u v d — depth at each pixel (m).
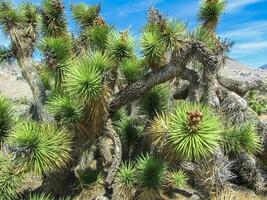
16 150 2.00
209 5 2.88
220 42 2.86
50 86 3.33
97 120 2.36
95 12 3.06
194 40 2.32
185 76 2.44
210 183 2.16
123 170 2.50
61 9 2.95
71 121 2.30
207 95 2.32
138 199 2.55
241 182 3.34
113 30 2.73
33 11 3.02
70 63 2.47
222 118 2.48
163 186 2.71
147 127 2.69
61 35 2.97
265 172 3.44
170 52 2.41
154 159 2.49
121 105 2.52
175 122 1.91
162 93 2.81
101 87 2.18
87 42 2.95
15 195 2.17
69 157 2.28
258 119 3.39
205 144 1.81
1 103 2.34
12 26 2.92
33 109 3.16
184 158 2.00
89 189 2.82
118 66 2.54
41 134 2.07
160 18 2.37
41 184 2.84
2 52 3.00
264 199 3.13
